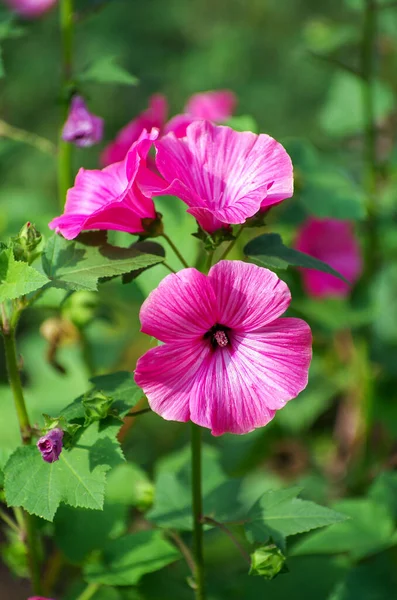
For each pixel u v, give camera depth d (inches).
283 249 35.0
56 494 33.6
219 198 34.4
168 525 38.7
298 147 47.2
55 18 105.0
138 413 34.4
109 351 49.9
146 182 34.1
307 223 51.3
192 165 34.4
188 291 32.7
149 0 117.9
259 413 33.4
